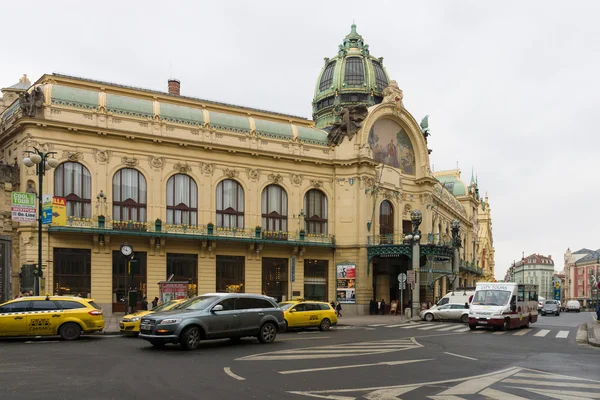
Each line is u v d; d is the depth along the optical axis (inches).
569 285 7273.6
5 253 1093.8
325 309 1240.2
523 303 1371.8
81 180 1592.0
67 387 486.9
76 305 930.7
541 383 534.9
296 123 2240.4
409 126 2272.4
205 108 2031.3
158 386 493.4
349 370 601.6
